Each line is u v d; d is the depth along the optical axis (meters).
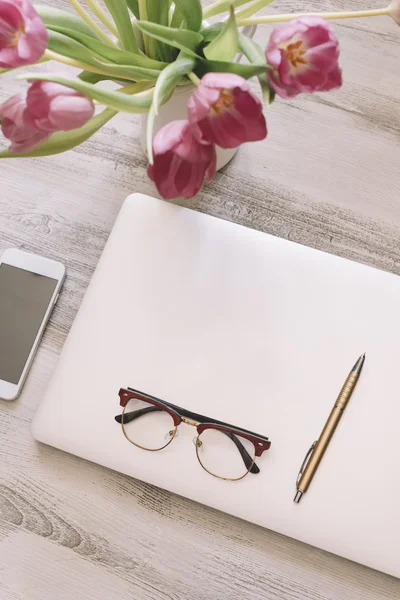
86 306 0.62
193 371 0.61
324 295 0.61
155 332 0.61
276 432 0.60
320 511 0.59
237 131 0.37
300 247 0.62
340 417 0.59
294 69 0.39
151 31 0.42
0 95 0.71
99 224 0.71
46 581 0.65
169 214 0.63
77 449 0.61
